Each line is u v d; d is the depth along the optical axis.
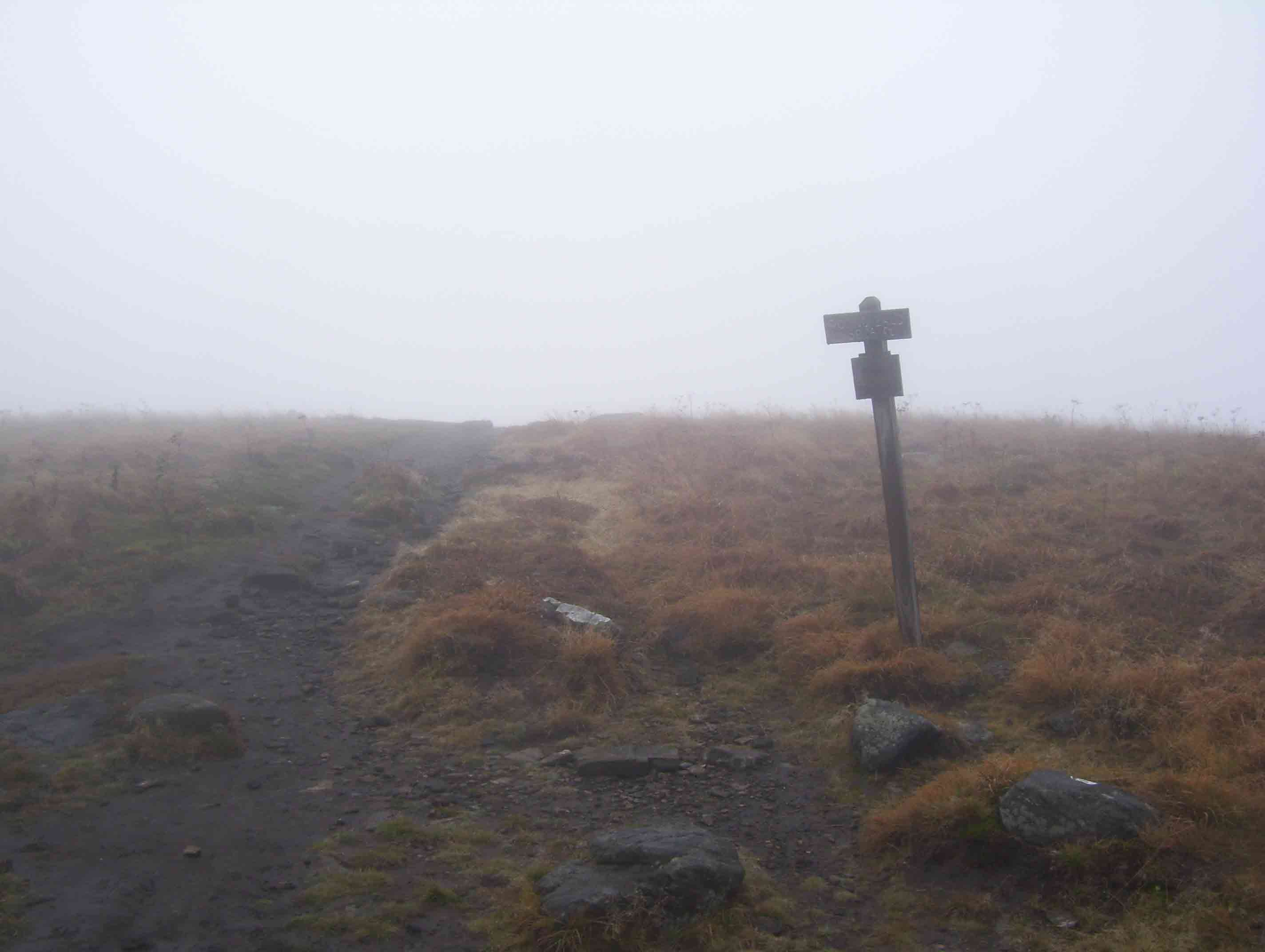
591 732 7.28
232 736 6.98
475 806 6.06
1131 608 8.67
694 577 10.41
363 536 12.96
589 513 13.62
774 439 16.80
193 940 4.46
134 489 13.09
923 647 8.02
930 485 13.22
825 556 10.80
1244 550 9.75
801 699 7.70
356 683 8.27
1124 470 13.41
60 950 4.31
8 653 8.45
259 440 18.19
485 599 9.10
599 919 4.40
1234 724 6.25
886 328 7.93
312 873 5.11
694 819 5.88
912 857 5.20
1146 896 4.48
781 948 4.41
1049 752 6.32
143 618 9.51
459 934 4.52
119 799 6.02
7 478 13.43
